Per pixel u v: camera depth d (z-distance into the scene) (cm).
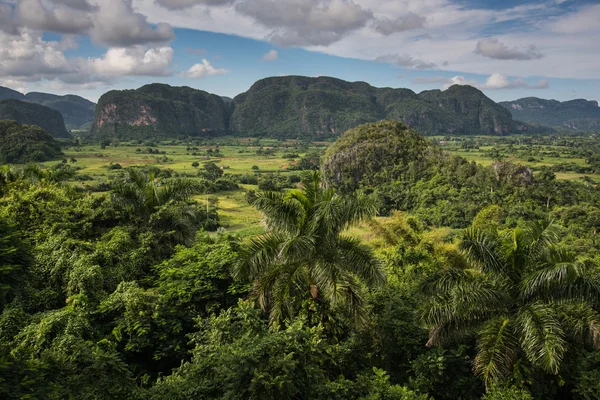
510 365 955
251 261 1041
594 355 1031
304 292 1222
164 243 1747
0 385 562
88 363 782
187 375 830
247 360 732
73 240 1510
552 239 1023
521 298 980
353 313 1084
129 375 771
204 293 1273
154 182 1992
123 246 1545
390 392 867
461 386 1027
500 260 1003
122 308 1170
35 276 1267
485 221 5091
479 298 948
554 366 839
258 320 1026
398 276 1892
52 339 979
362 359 1151
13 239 902
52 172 2381
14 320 1028
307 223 1098
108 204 1836
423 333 1166
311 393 806
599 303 896
